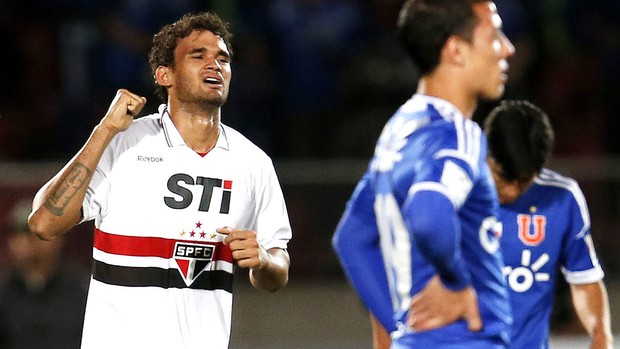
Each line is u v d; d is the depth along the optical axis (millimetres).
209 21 14930
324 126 38000
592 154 38500
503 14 39844
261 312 30734
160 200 14656
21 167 30438
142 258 14539
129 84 38281
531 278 16188
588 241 16625
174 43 14867
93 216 14547
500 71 12266
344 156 37469
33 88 38688
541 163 15828
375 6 40812
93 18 39344
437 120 11898
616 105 39531
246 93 38406
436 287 11766
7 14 39188
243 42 39094
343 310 31062
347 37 40000
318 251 31516
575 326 27922
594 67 40094
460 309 11672
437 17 12109
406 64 38875
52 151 37875
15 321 21891
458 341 11742
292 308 30922
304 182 31656
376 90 38688
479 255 11977
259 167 15336
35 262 21922
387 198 12258
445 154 11555
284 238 15508
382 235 12523
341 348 29828
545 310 16359
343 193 31672
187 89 14711
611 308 31016
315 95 39125
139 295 14516
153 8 38844
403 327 12219
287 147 37812
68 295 22203
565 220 16328
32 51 38844
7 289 22000
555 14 40906
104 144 14086
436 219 11164
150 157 14734
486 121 16094
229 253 15000
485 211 11969
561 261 16828
